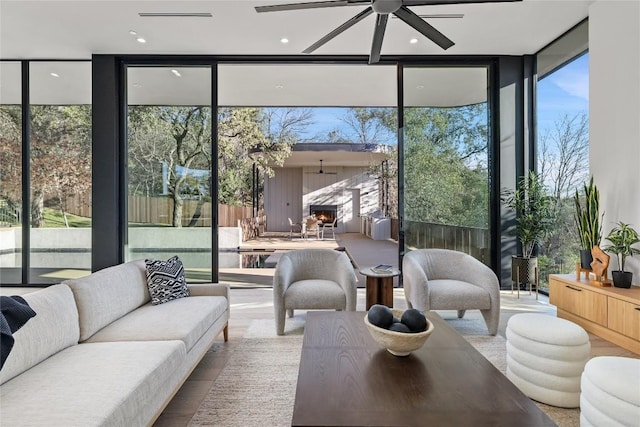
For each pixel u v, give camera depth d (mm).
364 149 10758
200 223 5164
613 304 3121
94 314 2344
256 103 7336
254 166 13961
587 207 3727
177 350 2143
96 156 5078
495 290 3412
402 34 4418
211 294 3324
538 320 2488
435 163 5172
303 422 1338
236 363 2873
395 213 13406
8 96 5480
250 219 12867
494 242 5211
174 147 5191
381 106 7570
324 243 11664
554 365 2264
